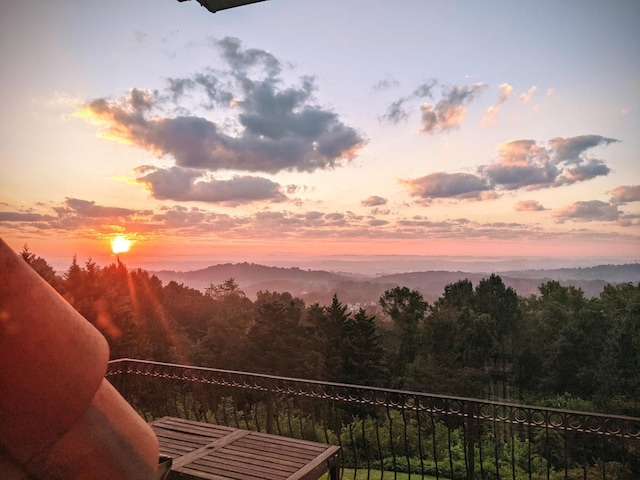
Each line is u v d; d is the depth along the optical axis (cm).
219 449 295
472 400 380
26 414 54
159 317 3819
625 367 2936
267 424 447
